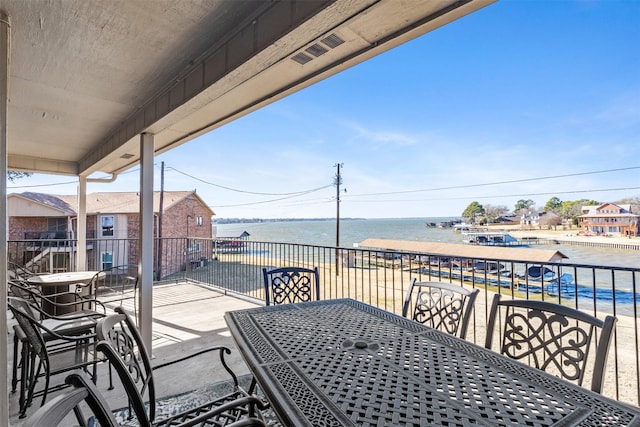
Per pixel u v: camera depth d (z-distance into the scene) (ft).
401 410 3.29
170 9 5.92
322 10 4.78
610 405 3.37
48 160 18.48
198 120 10.84
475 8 4.92
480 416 3.18
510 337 5.31
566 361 4.56
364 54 6.33
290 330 5.81
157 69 8.18
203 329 13.16
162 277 39.81
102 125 12.73
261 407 4.57
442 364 4.35
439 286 6.84
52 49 7.20
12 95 9.70
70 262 23.13
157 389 8.47
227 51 6.75
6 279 5.61
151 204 11.11
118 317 4.94
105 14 5.99
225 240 21.86
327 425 3.05
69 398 2.35
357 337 5.43
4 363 5.53
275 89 8.33
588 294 30.17
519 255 37.45
